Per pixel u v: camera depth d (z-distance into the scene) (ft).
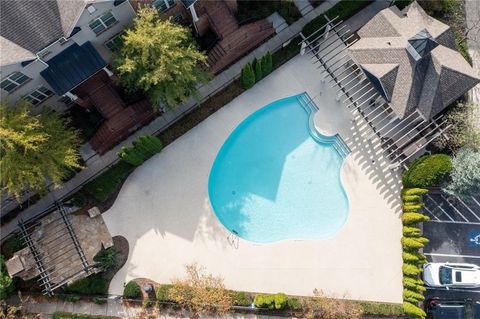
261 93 138.31
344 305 118.62
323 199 133.80
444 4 138.31
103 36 117.19
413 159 133.18
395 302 126.31
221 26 131.13
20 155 108.37
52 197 131.34
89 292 125.18
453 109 127.75
